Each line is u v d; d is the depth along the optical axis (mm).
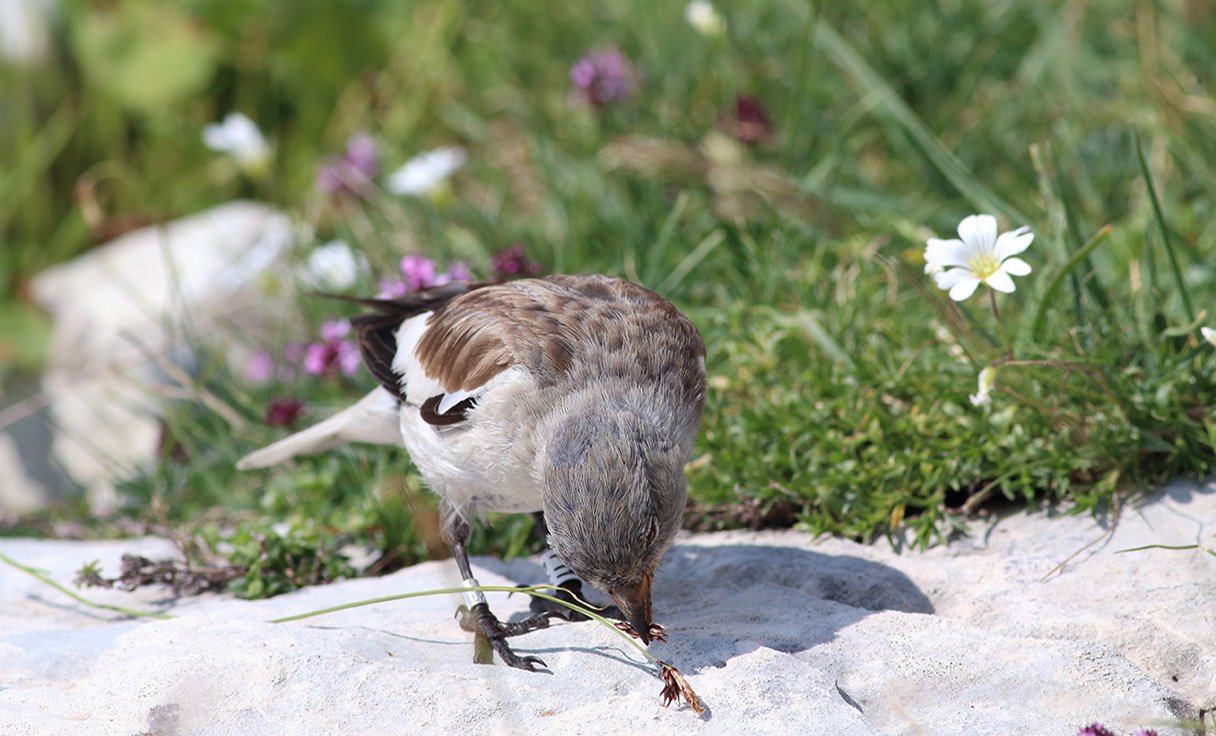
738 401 9516
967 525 8055
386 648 6656
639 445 6113
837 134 12953
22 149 16141
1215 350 8273
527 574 8086
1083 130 12688
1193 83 12469
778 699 5633
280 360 12219
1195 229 10758
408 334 7910
